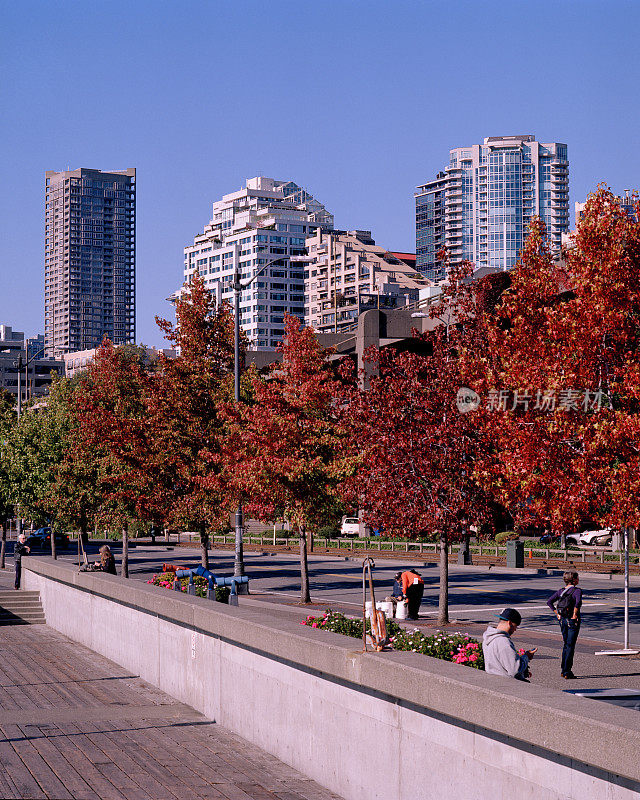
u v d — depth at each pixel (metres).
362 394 26.02
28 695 14.55
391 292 199.88
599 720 5.48
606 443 17.34
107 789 9.04
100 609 19.47
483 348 24.73
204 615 12.53
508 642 9.55
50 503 41.72
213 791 9.02
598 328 17.86
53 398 45.62
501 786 6.43
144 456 35.25
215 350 36.12
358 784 8.53
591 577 41.12
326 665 8.99
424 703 7.24
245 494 32.47
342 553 57.91
